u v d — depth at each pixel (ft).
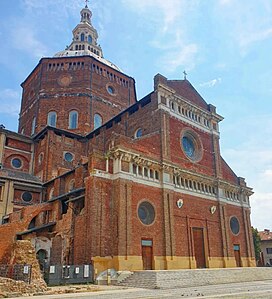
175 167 126.82
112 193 107.65
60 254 107.14
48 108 182.91
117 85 200.03
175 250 116.16
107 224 103.24
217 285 93.25
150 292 72.02
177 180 128.67
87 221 101.45
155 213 114.73
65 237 109.09
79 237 104.01
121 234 101.24
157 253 110.83
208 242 131.54
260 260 234.17
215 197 143.84
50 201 129.08
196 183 136.98
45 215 130.41
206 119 156.15
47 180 155.63
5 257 111.55
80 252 101.76
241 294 66.33
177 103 142.00
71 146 169.89
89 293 70.85
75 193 116.57
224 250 136.56
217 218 140.67
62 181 141.59
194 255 123.24
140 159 115.55
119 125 149.18
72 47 217.56
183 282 91.50
